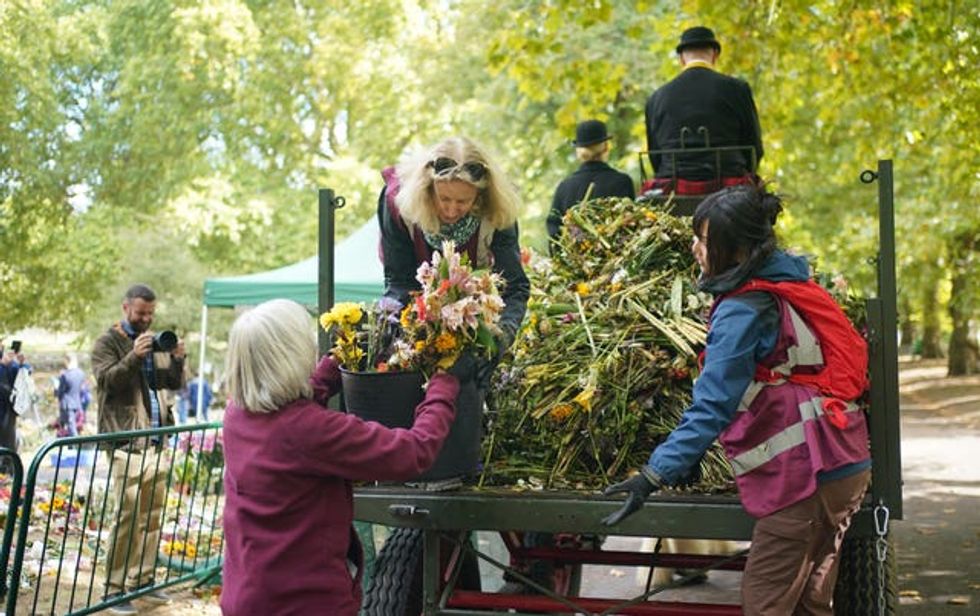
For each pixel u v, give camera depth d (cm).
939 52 1220
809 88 1380
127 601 630
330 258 426
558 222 604
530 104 2150
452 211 383
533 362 423
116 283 3003
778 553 340
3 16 2861
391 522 385
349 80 2988
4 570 522
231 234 2808
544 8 1196
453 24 2927
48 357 3753
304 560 319
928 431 2091
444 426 342
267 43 3084
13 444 1243
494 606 397
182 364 712
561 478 396
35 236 3002
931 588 733
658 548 462
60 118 2983
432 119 2823
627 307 436
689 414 339
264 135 3177
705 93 613
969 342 3612
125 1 3138
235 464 327
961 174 1516
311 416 322
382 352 377
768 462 341
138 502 641
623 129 1986
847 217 2297
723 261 350
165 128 3122
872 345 373
